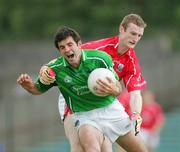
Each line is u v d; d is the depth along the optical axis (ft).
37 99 216.54
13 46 314.35
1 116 194.90
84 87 84.84
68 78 84.79
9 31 394.73
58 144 218.38
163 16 400.67
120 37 89.92
